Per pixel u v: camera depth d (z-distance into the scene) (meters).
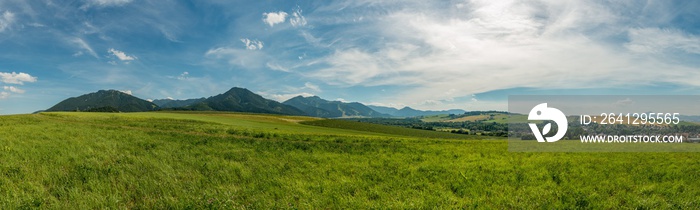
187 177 15.81
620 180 16.95
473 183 16.19
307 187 14.96
